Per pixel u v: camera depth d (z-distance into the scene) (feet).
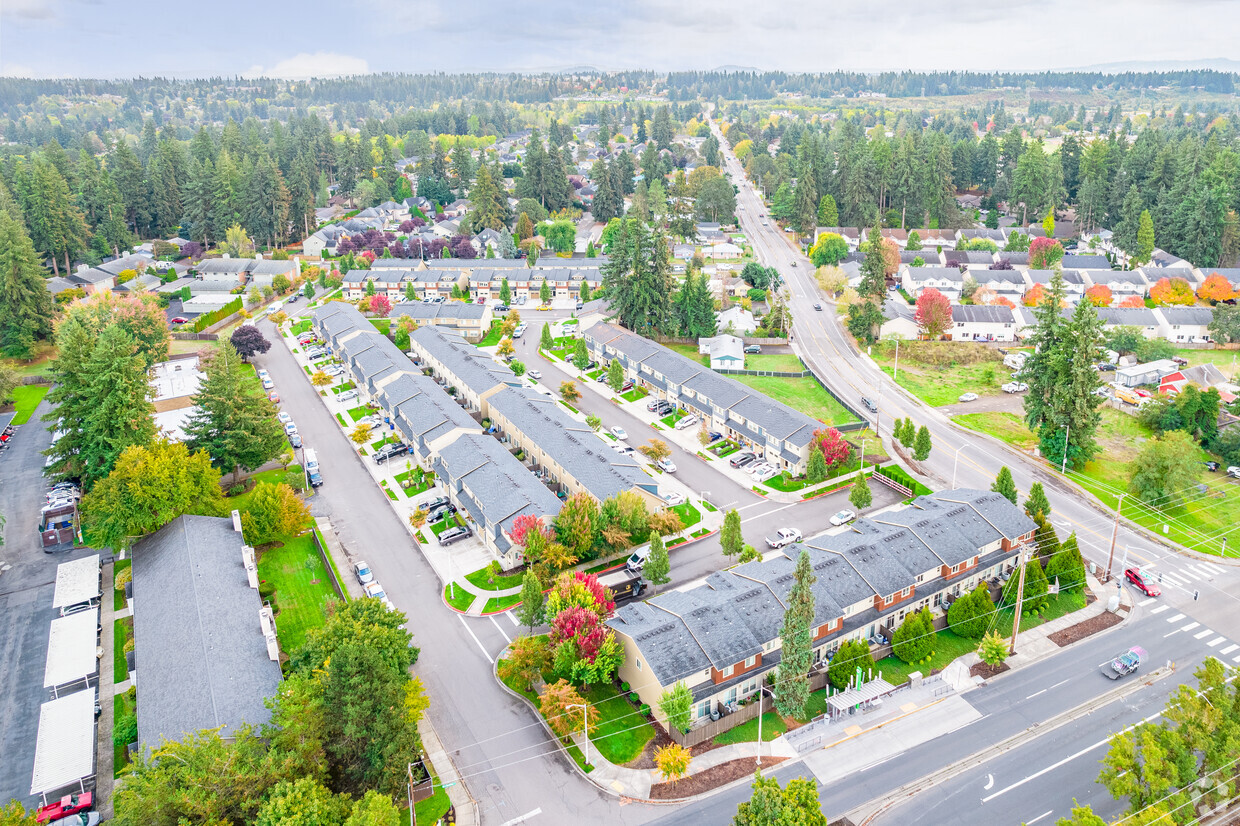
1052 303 363.15
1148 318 522.47
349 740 176.04
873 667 233.35
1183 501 326.03
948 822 187.93
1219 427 373.40
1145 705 224.33
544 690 226.58
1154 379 438.81
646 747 208.44
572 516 277.85
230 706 191.21
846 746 211.00
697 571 282.36
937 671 238.68
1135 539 305.53
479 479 314.14
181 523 269.85
